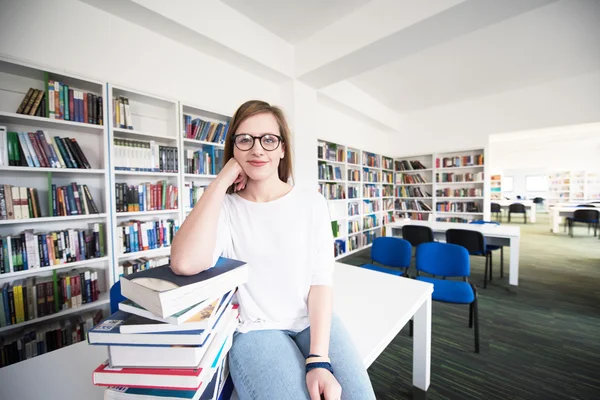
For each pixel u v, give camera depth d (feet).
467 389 5.06
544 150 33.81
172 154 7.96
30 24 5.85
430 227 11.84
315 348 2.08
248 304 2.48
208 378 1.74
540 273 12.01
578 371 5.51
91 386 2.17
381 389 5.09
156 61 7.86
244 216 2.51
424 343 4.74
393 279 4.84
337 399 1.76
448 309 8.48
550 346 6.40
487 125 16.94
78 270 6.80
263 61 9.60
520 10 6.81
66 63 6.32
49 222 6.48
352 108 15.29
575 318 7.81
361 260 14.60
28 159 5.67
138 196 7.30
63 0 6.27
